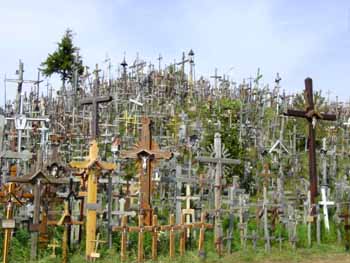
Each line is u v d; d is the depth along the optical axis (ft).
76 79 99.81
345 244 49.44
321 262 43.68
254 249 46.06
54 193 43.75
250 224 51.75
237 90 118.01
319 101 106.01
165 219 51.98
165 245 43.68
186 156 71.87
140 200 46.19
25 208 44.04
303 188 68.80
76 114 91.71
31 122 75.77
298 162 78.38
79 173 44.16
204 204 55.26
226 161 47.78
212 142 76.28
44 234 40.09
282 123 85.15
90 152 41.52
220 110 92.02
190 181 52.90
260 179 71.05
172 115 94.02
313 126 57.31
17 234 40.86
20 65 69.05
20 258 38.52
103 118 90.99
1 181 52.19
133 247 42.27
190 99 110.83
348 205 54.34
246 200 52.31
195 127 81.87
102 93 112.37
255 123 90.74
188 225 42.57
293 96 100.12
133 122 85.76
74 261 39.01
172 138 81.00
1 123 46.34
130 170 65.62
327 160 77.82
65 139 77.71
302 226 52.16
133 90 112.57
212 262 41.73
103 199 52.85
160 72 122.83
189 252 43.50
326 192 59.00
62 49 130.72
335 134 91.04
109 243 42.04
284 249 47.21
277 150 78.23
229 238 45.34
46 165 47.91
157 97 109.60
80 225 42.68
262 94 104.94
